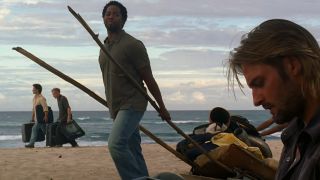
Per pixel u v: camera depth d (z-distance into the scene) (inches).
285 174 61.1
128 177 216.4
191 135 250.5
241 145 238.4
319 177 55.9
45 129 599.8
